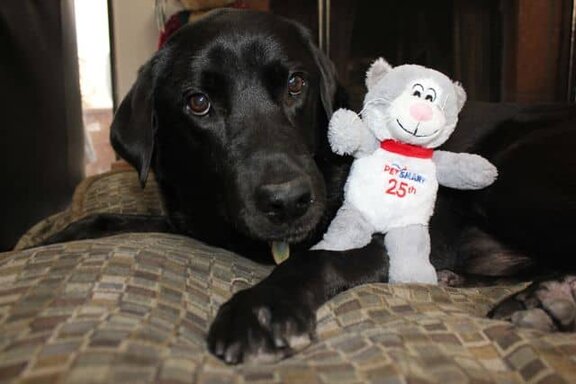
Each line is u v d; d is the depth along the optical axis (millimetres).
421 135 1174
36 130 2299
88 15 4098
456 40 3475
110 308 870
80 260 1026
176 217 1536
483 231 1540
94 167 4309
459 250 1544
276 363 865
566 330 1014
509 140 1555
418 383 771
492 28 3453
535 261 1471
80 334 783
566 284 1060
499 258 1521
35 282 938
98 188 2291
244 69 1289
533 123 1555
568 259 1410
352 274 1140
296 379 773
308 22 3572
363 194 1210
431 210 1242
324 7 3488
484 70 3490
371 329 921
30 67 2256
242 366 837
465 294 1166
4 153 2066
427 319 952
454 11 3453
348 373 790
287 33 1386
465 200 1519
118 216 1672
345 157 1412
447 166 1228
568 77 3412
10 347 758
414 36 3506
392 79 1203
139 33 3963
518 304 1052
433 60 3514
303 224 1180
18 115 2164
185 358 786
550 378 813
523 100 3467
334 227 1219
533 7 3387
